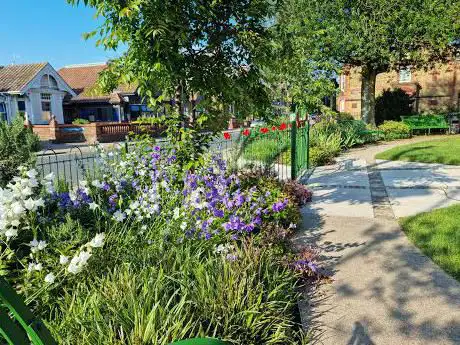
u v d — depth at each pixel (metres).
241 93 4.56
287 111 12.25
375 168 10.59
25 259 3.25
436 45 16.22
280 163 10.18
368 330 3.08
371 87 18.80
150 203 4.31
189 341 1.26
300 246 4.67
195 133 4.97
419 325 3.12
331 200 7.23
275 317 2.86
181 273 3.05
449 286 3.70
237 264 3.26
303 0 15.40
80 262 2.64
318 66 12.52
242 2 4.55
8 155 5.85
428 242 4.73
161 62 3.99
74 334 2.42
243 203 4.46
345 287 3.76
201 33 4.52
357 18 15.84
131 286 2.72
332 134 14.53
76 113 33.88
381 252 4.57
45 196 4.61
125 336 2.37
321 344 2.92
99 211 4.46
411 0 15.55
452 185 8.07
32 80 28.36
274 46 4.66
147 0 3.62
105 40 4.15
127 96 31.84
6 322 1.08
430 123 19.52
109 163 5.70
